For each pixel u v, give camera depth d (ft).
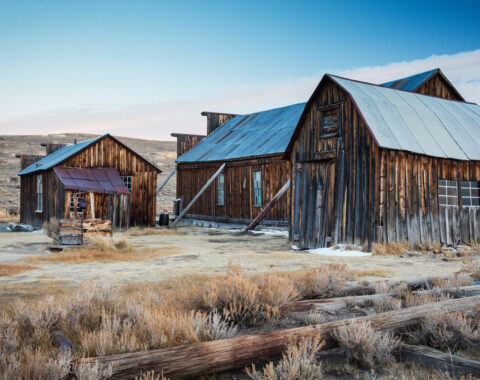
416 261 42.68
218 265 38.68
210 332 16.46
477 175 58.44
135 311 18.16
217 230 90.89
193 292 23.70
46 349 14.98
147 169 96.94
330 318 19.83
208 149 112.47
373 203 50.08
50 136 466.29
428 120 58.70
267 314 19.47
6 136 434.30
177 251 50.80
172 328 16.15
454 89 81.51
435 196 54.08
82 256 43.37
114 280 30.40
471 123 63.67
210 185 105.60
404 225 50.85
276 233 80.07
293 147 63.21
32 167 103.81
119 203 88.74
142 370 13.03
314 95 59.06
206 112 128.88
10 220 121.29
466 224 56.75
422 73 80.53
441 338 16.52
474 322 18.60
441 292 23.61
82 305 18.93
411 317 18.12
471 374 13.33
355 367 14.74
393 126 52.90
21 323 17.15
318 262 41.34
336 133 56.03
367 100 54.60
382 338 16.56
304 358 13.56
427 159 53.57
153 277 31.73
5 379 11.79
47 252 48.60
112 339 15.01
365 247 49.96
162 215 103.71
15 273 33.35
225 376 13.89
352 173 53.26
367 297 22.91
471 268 32.19
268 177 86.99
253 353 14.61
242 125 118.62
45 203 90.63
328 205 56.54
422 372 14.10
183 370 13.52
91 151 89.71
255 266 38.32
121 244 49.55
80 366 12.29
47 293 24.34
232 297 20.17
